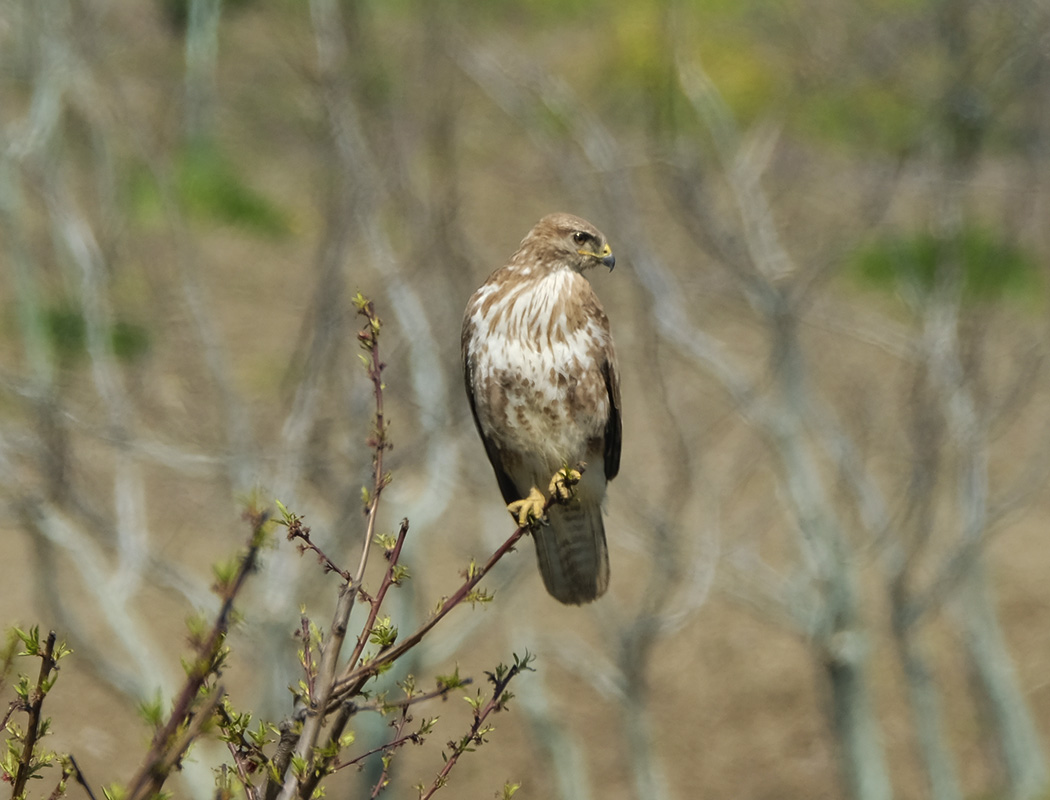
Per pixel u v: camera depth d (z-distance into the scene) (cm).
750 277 1332
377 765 1288
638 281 1382
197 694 413
